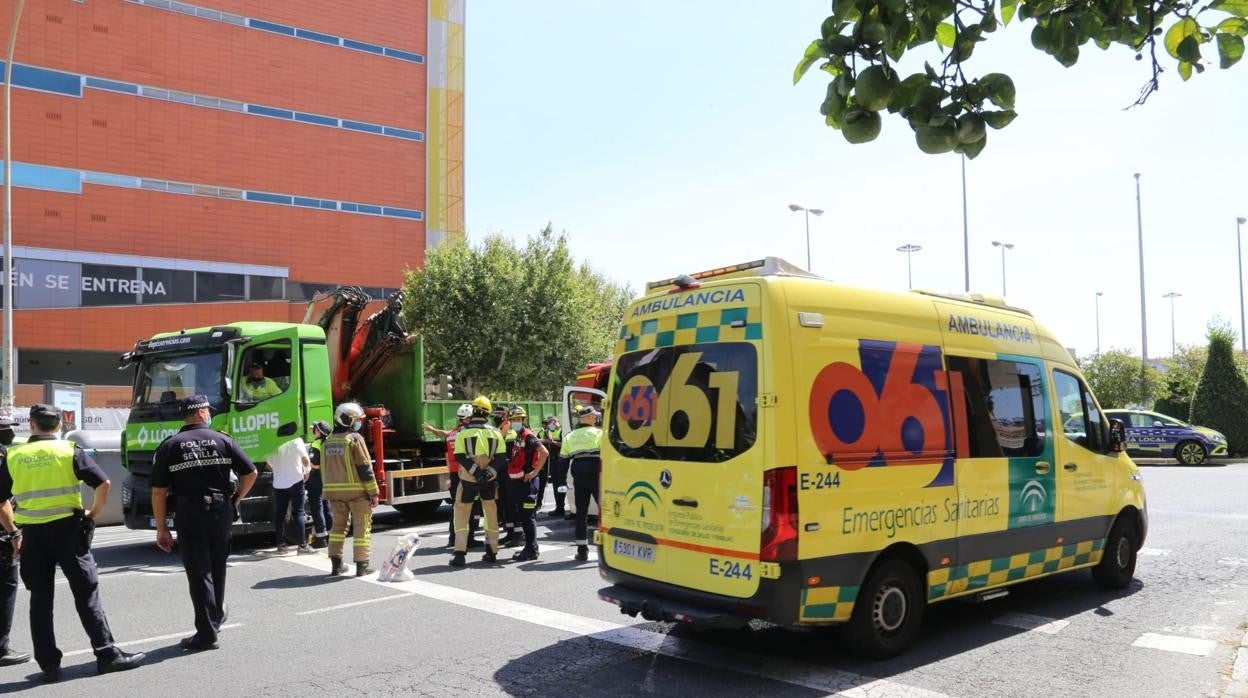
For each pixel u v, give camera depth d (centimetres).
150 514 1055
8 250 1872
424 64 4581
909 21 237
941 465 595
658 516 577
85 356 3656
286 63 4106
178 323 3719
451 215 4653
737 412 535
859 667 553
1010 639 620
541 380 2952
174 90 3778
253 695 507
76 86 3531
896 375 581
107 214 3581
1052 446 699
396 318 1393
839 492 531
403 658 578
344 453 870
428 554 1011
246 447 1041
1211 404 2666
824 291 560
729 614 523
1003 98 230
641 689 512
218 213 3872
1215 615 694
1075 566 725
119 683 534
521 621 677
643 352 618
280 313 3994
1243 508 1370
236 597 769
